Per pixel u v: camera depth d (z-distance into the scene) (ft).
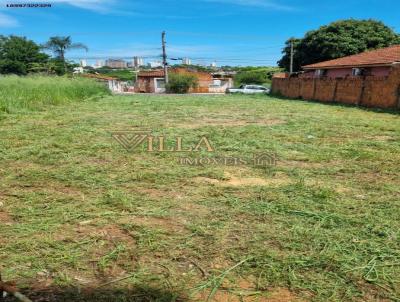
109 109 42.63
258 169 16.63
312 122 32.19
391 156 19.26
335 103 56.65
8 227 10.30
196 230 10.19
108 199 12.43
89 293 7.49
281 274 8.18
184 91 122.62
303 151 20.31
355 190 13.82
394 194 13.38
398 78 44.29
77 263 8.53
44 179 14.79
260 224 10.68
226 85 146.10
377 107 48.16
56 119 32.19
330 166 17.33
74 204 12.07
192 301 7.29
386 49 65.00
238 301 7.30
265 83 146.72
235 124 31.01
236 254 9.01
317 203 12.26
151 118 34.47
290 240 9.71
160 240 9.64
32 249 9.11
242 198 12.75
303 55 103.65
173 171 15.97
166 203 12.22
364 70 62.13
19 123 29.12
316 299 7.39
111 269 8.36
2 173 15.51
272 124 30.99
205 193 13.25
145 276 8.07
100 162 17.54
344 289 7.70
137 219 10.96
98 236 9.86
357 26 96.17
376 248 9.27
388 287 7.77
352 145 22.02
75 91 56.13
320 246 9.43
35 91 44.75
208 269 8.37
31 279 7.92
